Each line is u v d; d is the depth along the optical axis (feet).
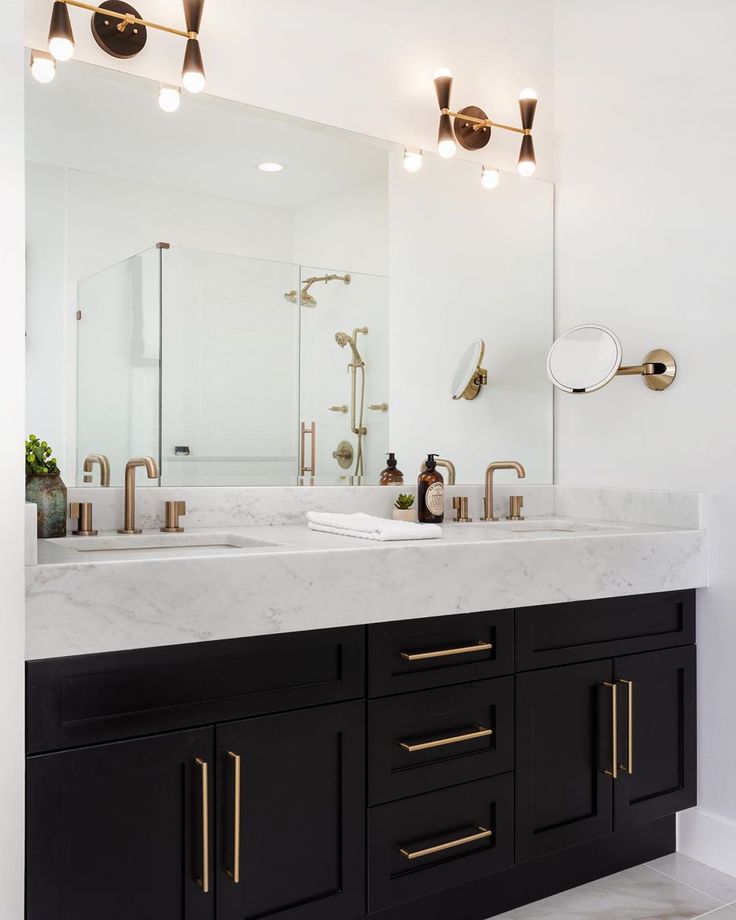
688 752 7.41
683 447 7.74
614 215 8.50
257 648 5.10
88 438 6.60
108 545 6.25
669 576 7.17
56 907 4.47
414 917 6.01
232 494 7.22
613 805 6.87
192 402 7.07
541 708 6.46
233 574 4.95
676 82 7.84
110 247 6.73
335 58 7.79
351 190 7.90
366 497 7.91
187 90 6.88
